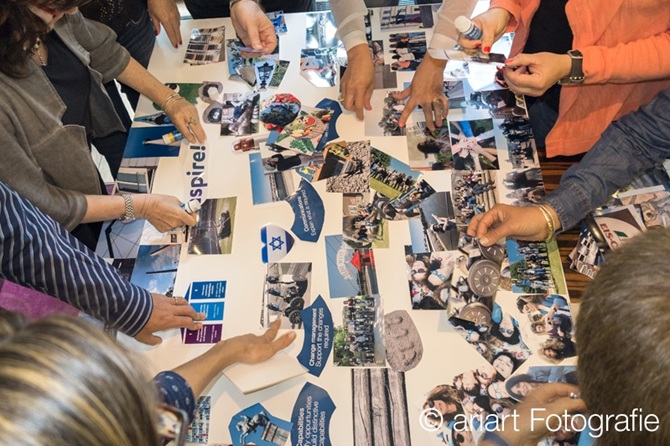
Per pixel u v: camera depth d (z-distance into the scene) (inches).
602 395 21.7
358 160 51.3
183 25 62.4
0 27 39.6
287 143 52.7
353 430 38.5
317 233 47.4
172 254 47.1
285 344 41.8
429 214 47.8
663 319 19.3
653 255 21.0
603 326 21.0
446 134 52.5
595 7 46.9
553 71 46.6
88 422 17.0
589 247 46.1
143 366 21.2
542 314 42.5
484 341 41.6
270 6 70.7
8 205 36.9
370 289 44.3
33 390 16.6
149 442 19.5
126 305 40.3
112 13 61.6
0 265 37.0
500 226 45.1
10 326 20.1
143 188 51.1
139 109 56.3
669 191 48.3
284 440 38.4
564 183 47.0
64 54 51.1
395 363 40.9
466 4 53.1
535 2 52.4
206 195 50.2
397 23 60.9
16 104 45.0
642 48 46.0
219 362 39.6
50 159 49.8
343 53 58.6
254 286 45.1
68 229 47.1
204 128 54.4
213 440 38.5
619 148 46.4
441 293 43.8
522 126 52.6
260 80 57.3
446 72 56.4
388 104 54.9
